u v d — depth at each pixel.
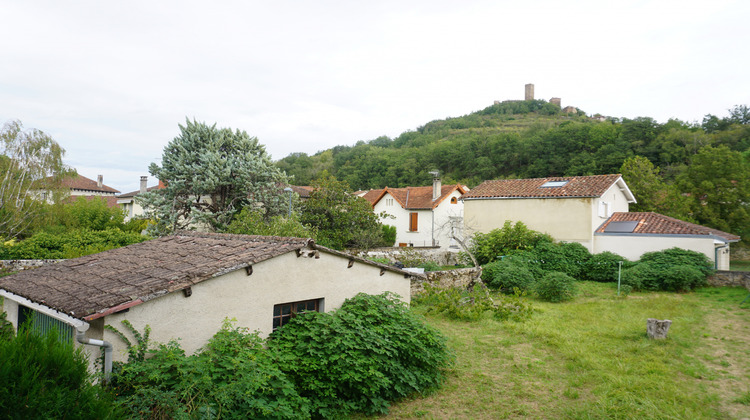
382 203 40.62
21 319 8.47
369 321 7.93
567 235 23.30
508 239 22.89
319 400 6.54
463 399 7.44
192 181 24.34
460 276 19.41
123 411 4.57
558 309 14.81
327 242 22.95
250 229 19.98
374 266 9.36
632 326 12.12
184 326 6.18
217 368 5.59
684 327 11.89
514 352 10.07
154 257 8.09
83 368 4.07
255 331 6.72
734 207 28.48
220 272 6.51
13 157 23.34
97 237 19.81
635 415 6.64
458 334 11.66
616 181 24.22
